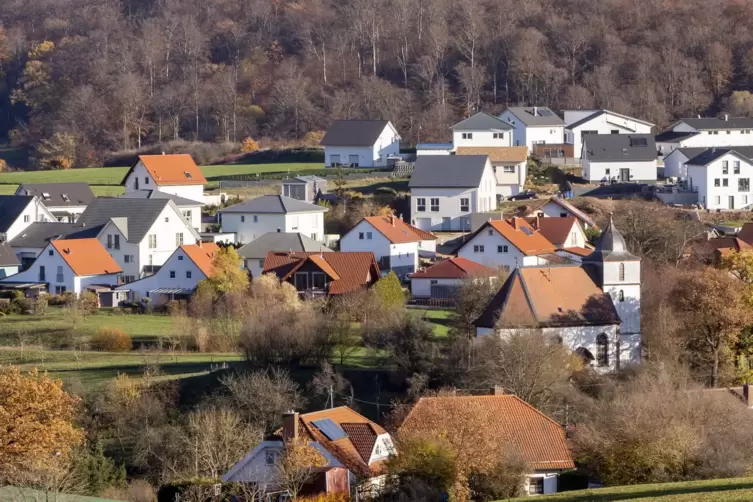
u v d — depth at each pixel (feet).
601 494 647.97
